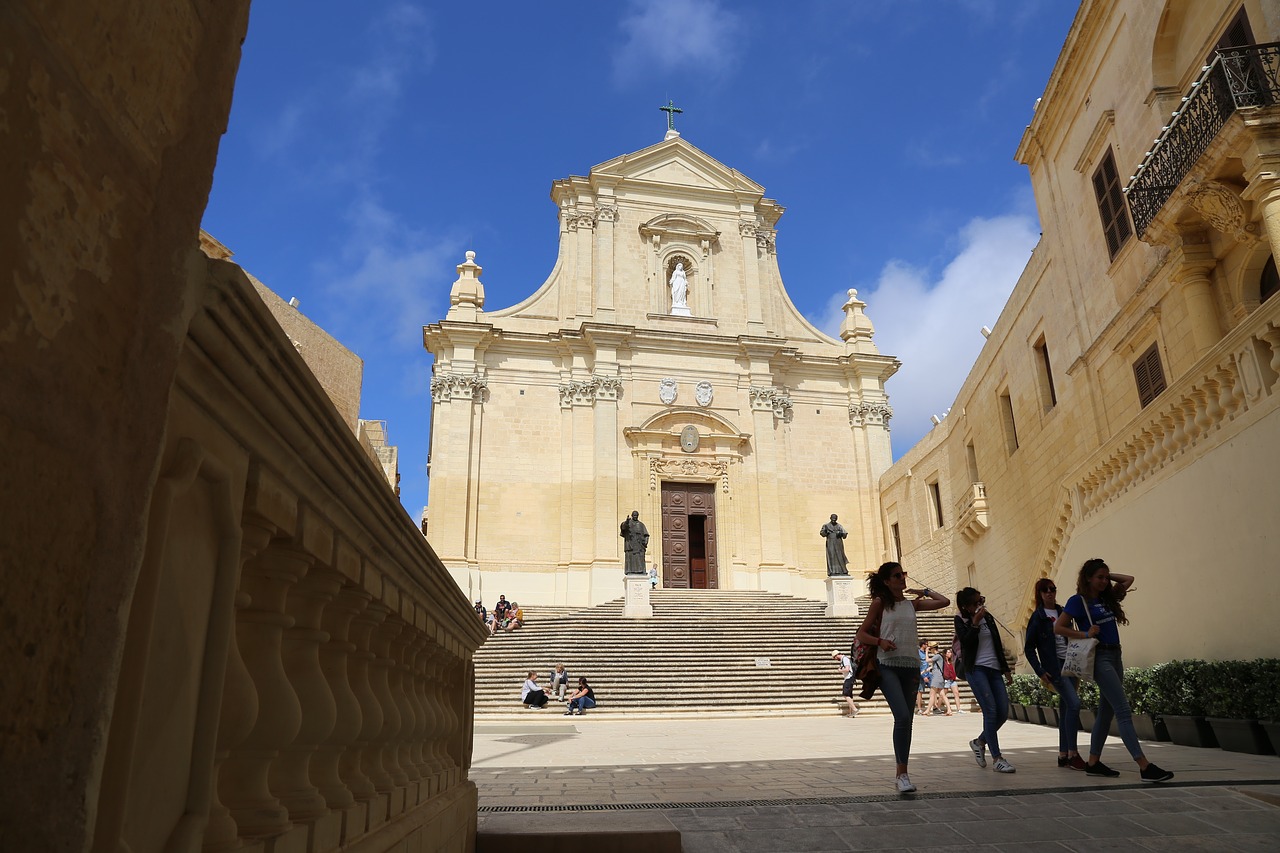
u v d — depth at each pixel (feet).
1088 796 19.83
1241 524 30.73
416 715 11.78
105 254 4.07
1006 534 67.92
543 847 15.31
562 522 105.70
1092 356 51.75
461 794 14.19
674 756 33.58
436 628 13.21
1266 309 28.32
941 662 61.11
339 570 7.91
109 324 4.08
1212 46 40.06
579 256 116.78
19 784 3.37
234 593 5.73
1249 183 33.91
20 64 3.50
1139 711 34.42
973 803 19.33
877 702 65.21
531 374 111.14
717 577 108.37
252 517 6.20
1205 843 16.15
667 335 113.50
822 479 116.26
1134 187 41.75
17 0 3.49
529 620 85.05
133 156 4.36
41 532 3.54
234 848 5.75
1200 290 40.81
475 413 107.65
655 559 106.01
